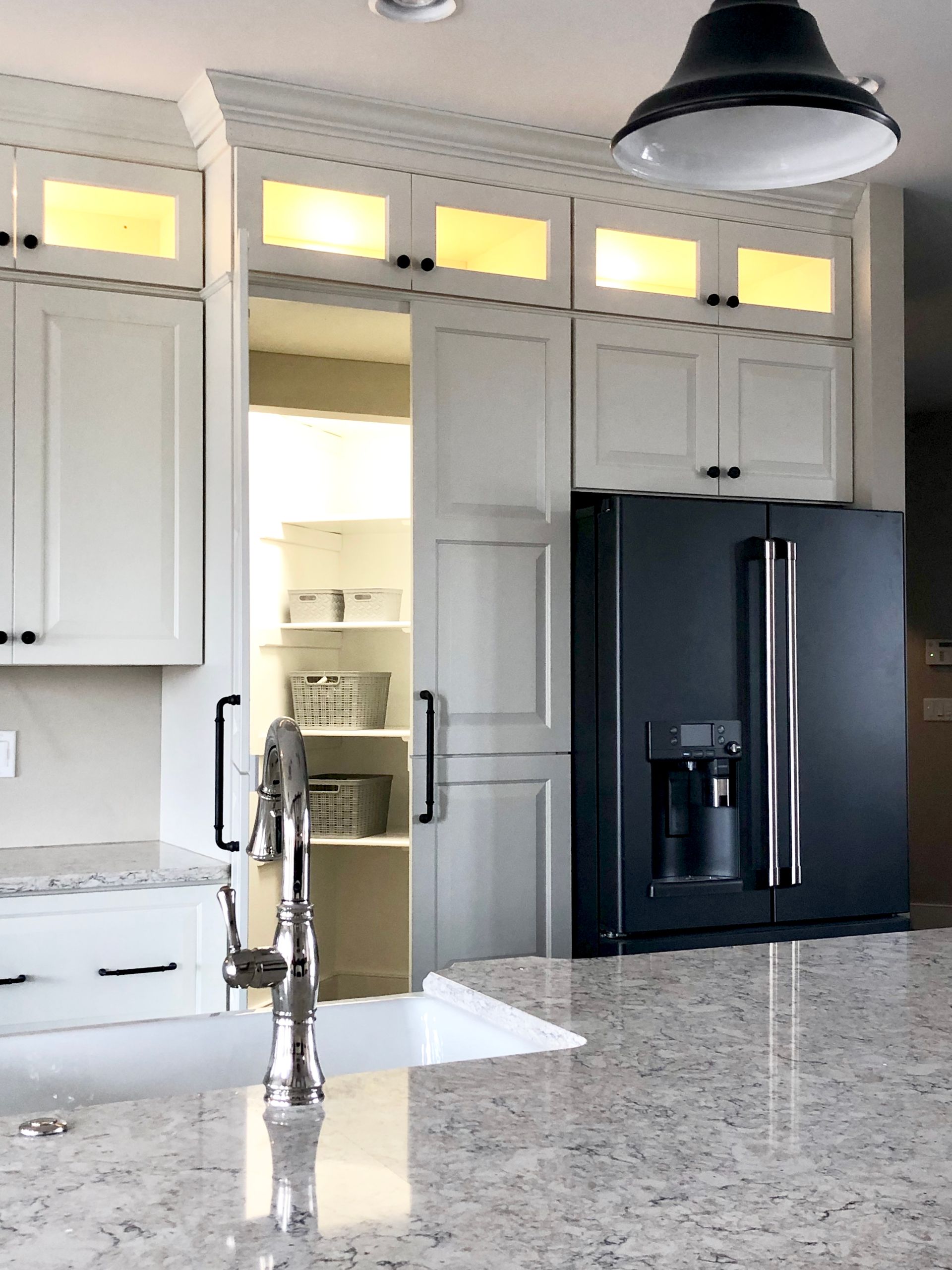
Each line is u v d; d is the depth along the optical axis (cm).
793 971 179
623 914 317
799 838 336
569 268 341
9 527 298
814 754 341
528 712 333
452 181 328
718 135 174
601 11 268
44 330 303
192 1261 86
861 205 375
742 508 334
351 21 272
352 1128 113
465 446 328
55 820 331
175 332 317
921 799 641
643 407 350
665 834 328
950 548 642
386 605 381
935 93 308
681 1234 91
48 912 281
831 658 344
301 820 122
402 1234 91
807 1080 128
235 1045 159
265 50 285
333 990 418
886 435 374
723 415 360
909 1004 160
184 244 319
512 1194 98
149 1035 154
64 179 307
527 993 166
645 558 322
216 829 282
